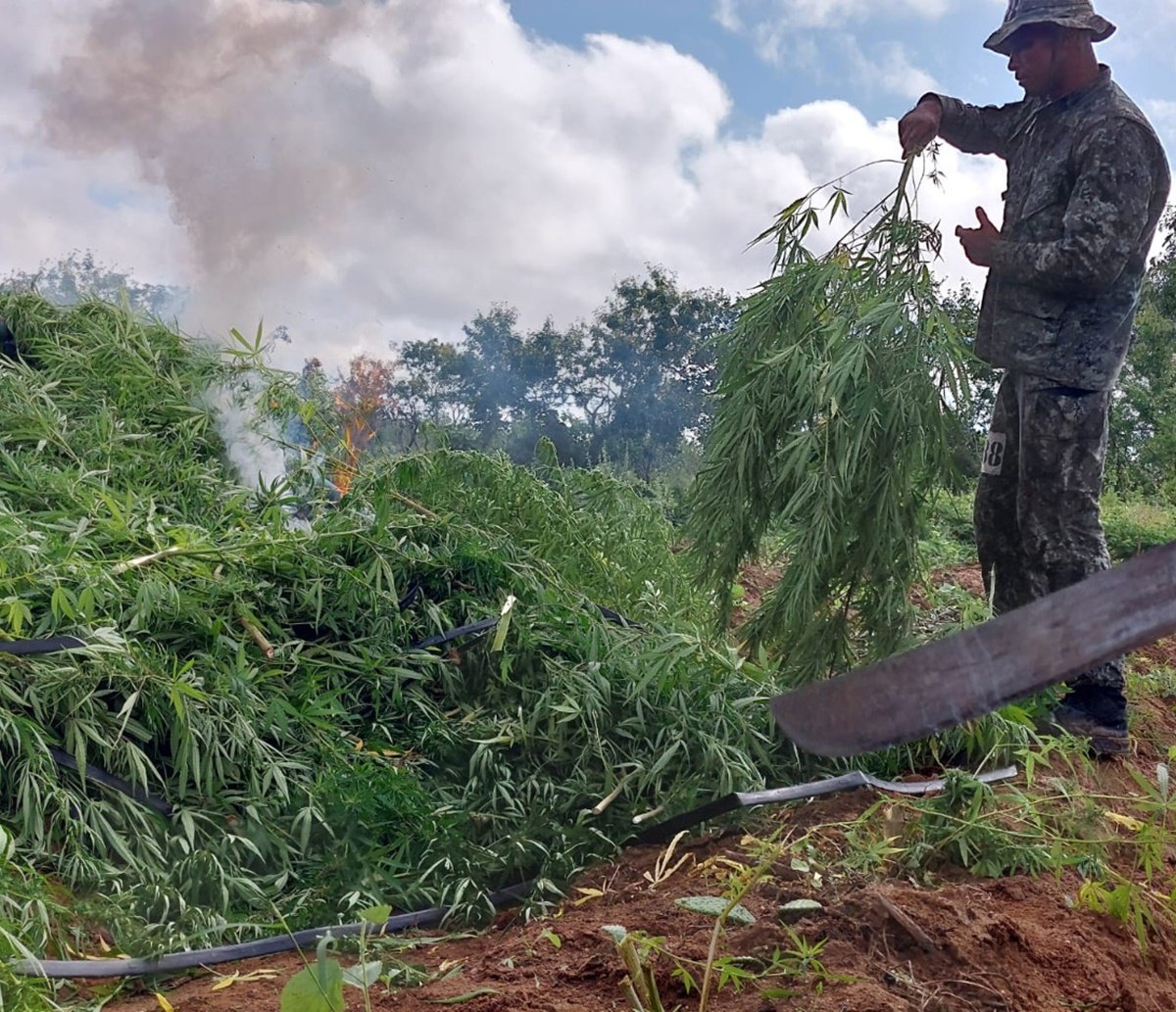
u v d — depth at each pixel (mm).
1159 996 2986
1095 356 4672
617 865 3709
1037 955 2932
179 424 5805
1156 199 4688
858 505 4426
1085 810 3766
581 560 6016
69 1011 2703
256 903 3457
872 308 4367
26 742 3438
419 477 5809
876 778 4172
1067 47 4746
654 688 4387
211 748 3787
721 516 4715
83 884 3311
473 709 4520
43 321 6383
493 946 3162
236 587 4430
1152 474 17859
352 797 3787
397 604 4715
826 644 4629
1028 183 4844
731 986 2660
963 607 5203
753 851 3543
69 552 4207
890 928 2891
